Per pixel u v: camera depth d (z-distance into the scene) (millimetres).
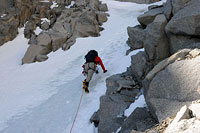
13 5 11891
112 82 5219
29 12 11508
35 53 8812
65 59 8273
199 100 2393
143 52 5266
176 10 4625
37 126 4578
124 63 6367
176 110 2574
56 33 9828
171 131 1902
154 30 4676
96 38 9711
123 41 8484
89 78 5434
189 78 2812
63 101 5395
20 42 10156
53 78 6875
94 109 4695
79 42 9445
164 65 3318
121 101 4336
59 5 12336
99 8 12859
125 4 14773
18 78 7375
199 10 3951
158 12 5875
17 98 5941
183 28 4148
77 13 10930
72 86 6082
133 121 3260
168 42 4668
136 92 4617
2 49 9781
